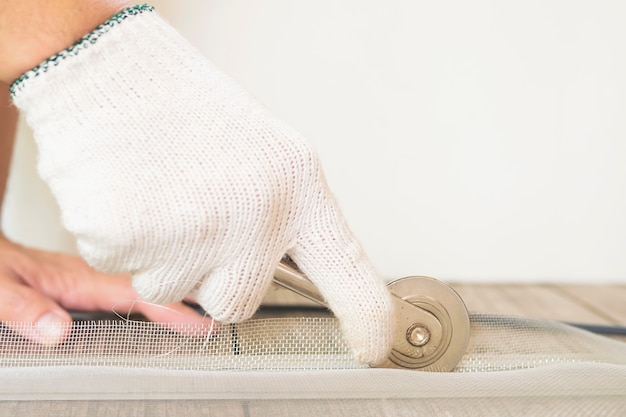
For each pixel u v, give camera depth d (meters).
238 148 0.39
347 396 0.38
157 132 0.39
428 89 0.67
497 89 0.67
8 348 0.43
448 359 0.43
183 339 0.44
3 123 0.58
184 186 0.39
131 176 0.39
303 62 0.66
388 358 0.43
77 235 0.40
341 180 0.68
